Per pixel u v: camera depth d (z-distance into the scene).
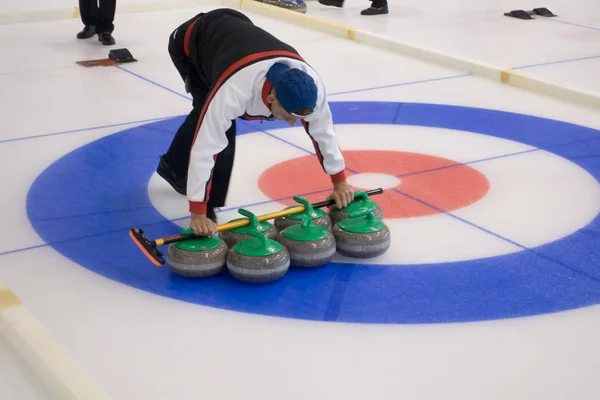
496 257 3.36
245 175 4.35
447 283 3.12
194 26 3.29
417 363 2.57
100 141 4.93
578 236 3.57
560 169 4.46
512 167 4.49
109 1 7.62
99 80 6.45
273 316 2.86
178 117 5.46
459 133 5.13
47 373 2.46
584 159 4.63
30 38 8.03
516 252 3.40
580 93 5.84
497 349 2.66
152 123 5.32
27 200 3.99
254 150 4.77
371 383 2.46
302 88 2.67
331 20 8.85
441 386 2.45
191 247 3.11
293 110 2.68
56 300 2.98
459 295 3.03
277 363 2.57
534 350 2.66
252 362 2.58
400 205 3.93
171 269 3.20
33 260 3.33
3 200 3.98
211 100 2.90
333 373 2.52
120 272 3.22
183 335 2.74
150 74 6.66
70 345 2.67
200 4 9.83
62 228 3.66
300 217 3.37
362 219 3.35
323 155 3.30
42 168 4.45
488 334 2.75
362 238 3.25
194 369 2.54
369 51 7.52
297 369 2.54
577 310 2.93
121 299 2.99
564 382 2.47
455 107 5.72
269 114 3.01
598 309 2.94
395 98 5.95
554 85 6.02
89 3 7.78
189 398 2.38
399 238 3.54
